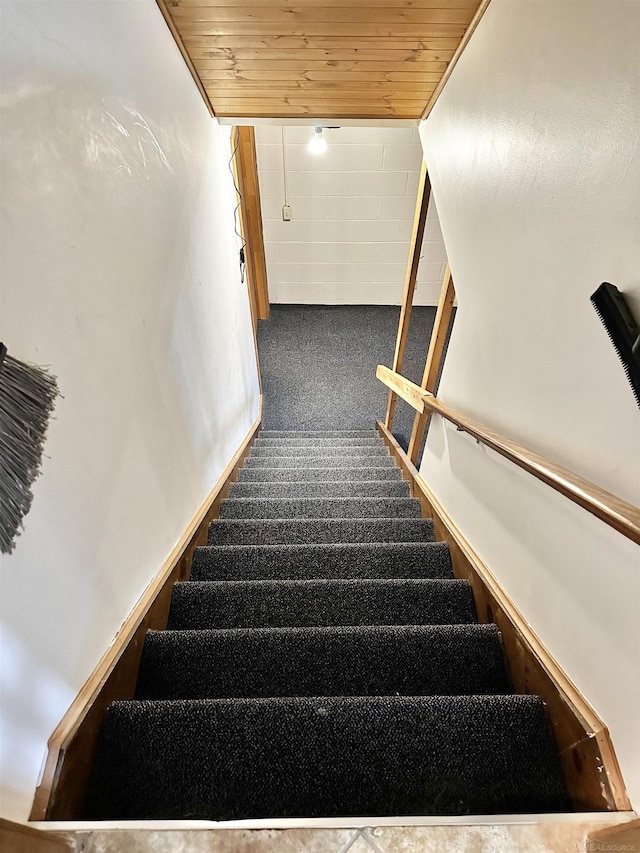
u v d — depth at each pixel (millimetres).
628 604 813
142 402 1197
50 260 772
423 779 892
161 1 1356
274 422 3994
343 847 702
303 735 924
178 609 1367
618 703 825
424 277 5055
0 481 623
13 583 680
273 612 1384
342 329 4961
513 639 1172
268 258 4898
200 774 879
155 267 1291
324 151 4188
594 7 812
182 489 1557
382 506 2242
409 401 2492
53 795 749
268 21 1448
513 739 949
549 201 1010
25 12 710
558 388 1027
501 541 1350
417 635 1233
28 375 676
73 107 854
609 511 741
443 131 1770
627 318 754
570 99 904
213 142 2062
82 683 886
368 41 1547
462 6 1362
